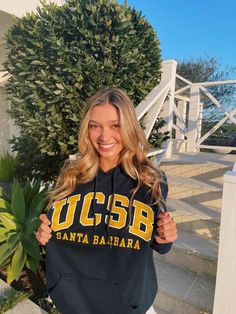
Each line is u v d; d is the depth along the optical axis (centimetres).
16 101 306
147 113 347
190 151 537
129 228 113
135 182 120
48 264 119
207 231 272
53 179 360
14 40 297
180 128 586
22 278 255
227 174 169
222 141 855
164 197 119
